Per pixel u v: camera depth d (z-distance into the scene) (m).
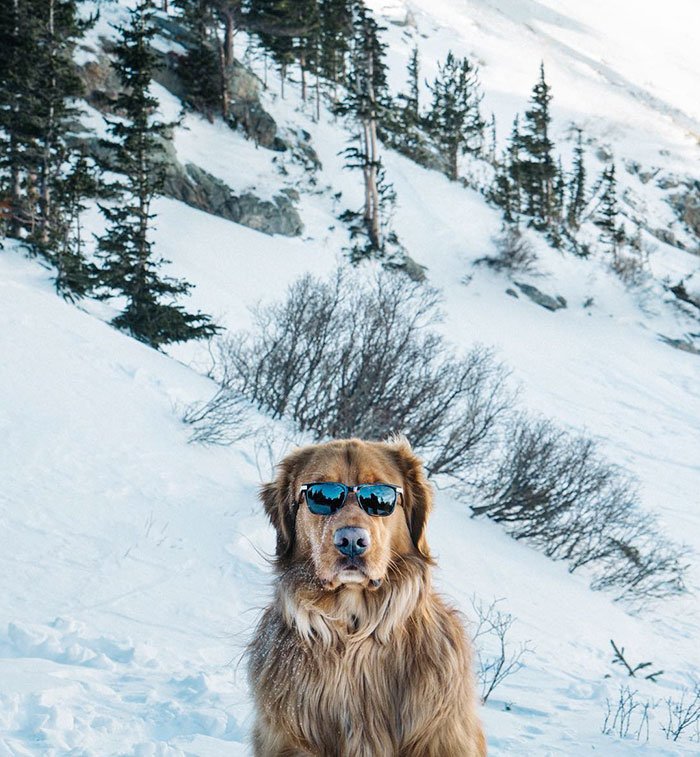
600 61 185.38
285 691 3.25
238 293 34.16
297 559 3.37
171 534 10.50
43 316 17.42
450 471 18.41
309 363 18.50
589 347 46.78
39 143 30.61
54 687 5.04
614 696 7.38
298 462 3.49
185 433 14.15
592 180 98.81
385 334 19.06
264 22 54.31
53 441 12.17
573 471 19.03
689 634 14.76
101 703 4.99
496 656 8.89
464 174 79.56
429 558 3.43
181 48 52.62
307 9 58.56
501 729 5.51
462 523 16.20
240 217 44.28
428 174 65.81
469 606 11.33
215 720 4.81
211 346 25.50
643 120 132.25
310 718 3.22
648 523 19.36
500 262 53.03
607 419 35.78
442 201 61.31
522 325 47.03
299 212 47.41
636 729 6.00
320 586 3.20
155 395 15.38
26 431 12.23
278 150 53.31
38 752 4.05
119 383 15.28
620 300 55.31
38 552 9.09
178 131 47.56
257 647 3.48
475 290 50.47
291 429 16.75
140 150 26.95
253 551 10.59
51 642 6.34
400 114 76.25
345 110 53.62
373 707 3.23
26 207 27.78
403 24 147.88
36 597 7.93
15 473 11.01
